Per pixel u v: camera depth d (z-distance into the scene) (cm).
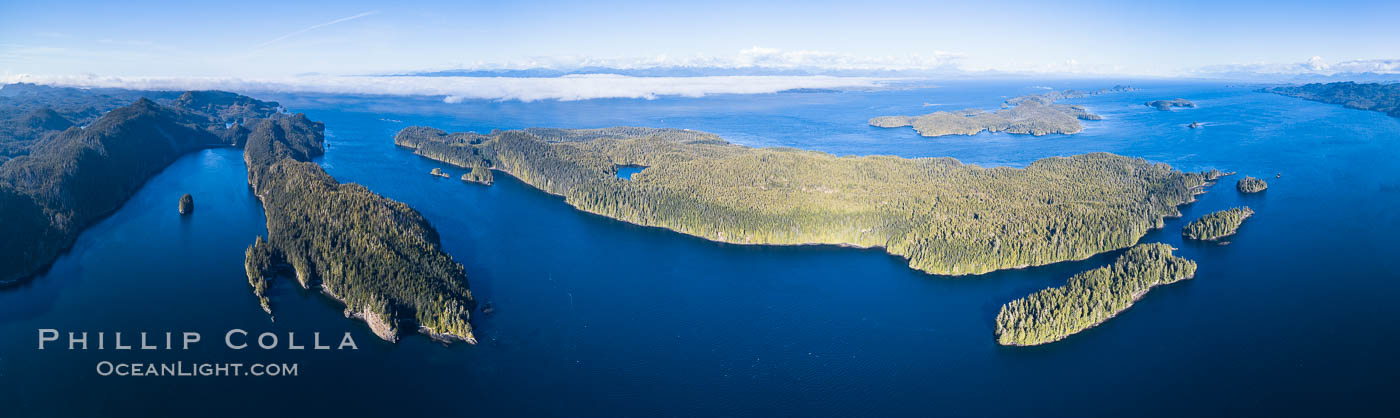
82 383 19050
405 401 18688
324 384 19312
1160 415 18312
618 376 19925
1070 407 18650
